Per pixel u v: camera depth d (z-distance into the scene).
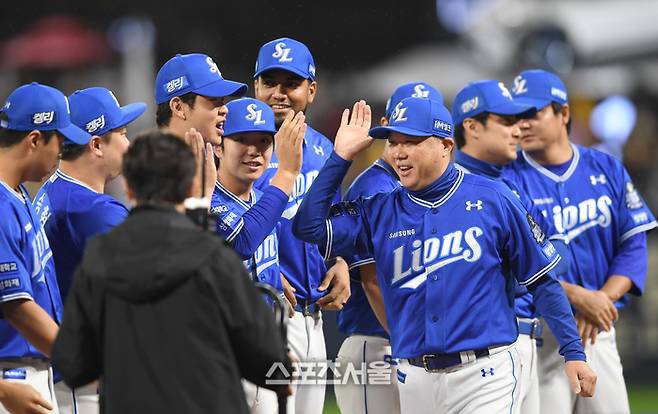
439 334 20.59
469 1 58.97
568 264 25.80
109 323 15.58
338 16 58.25
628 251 27.53
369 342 25.91
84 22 58.56
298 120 21.69
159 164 15.78
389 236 21.19
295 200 24.44
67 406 22.05
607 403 27.02
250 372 15.87
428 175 20.80
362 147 20.91
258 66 24.88
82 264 15.84
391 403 25.81
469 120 25.69
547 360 26.64
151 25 56.66
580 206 27.17
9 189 19.78
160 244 15.40
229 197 22.36
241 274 15.70
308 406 24.34
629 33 57.06
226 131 22.08
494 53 58.62
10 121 19.80
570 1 58.06
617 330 43.31
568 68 57.38
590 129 56.22
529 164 27.47
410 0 59.66
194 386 15.23
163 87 23.08
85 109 21.69
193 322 15.31
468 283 20.62
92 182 21.83
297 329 24.14
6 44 58.62
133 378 15.36
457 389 20.66
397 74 59.44
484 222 20.72
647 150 55.28
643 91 56.94
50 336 19.39
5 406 19.56
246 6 56.56
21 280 19.34
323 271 24.80
